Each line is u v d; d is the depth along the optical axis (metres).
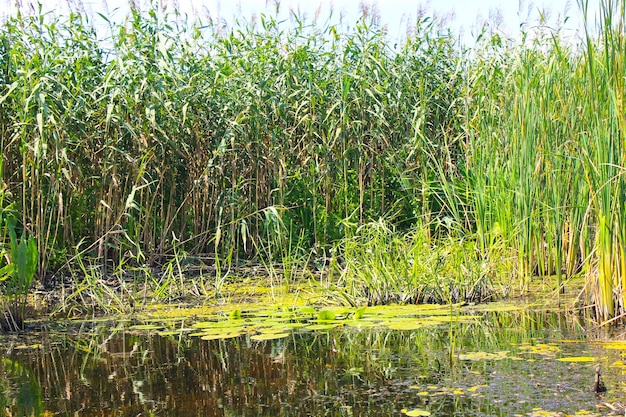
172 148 9.79
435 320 6.18
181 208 10.48
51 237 9.27
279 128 10.41
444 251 7.53
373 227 7.97
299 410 4.01
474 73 10.34
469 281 7.23
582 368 4.52
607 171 5.73
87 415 4.08
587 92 6.09
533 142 7.64
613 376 4.31
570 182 7.62
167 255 10.13
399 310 6.68
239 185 10.23
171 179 10.23
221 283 8.08
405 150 10.77
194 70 10.09
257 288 8.38
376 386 4.37
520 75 8.12
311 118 10.20
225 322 6.52
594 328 5.66
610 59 5.61
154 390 4.51
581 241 6.71
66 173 8.39
